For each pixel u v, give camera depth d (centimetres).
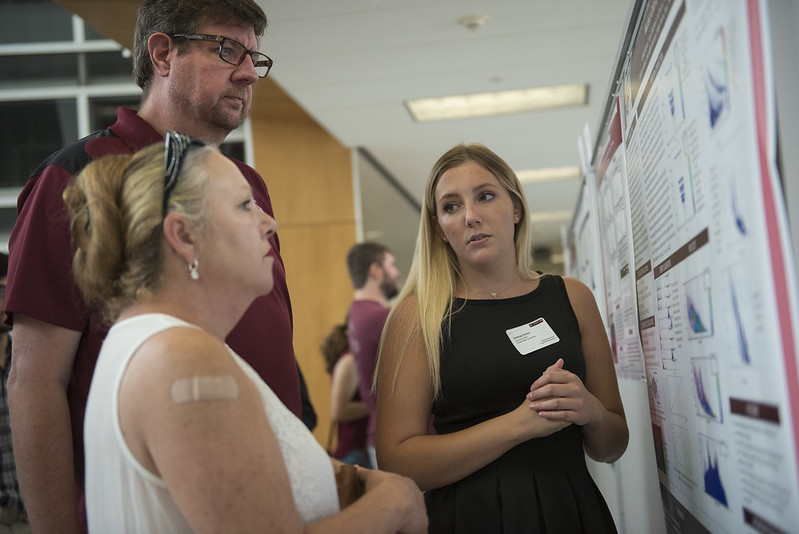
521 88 573
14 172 675
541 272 186
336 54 490
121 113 165
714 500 123
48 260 140
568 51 503
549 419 147
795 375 83
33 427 137
